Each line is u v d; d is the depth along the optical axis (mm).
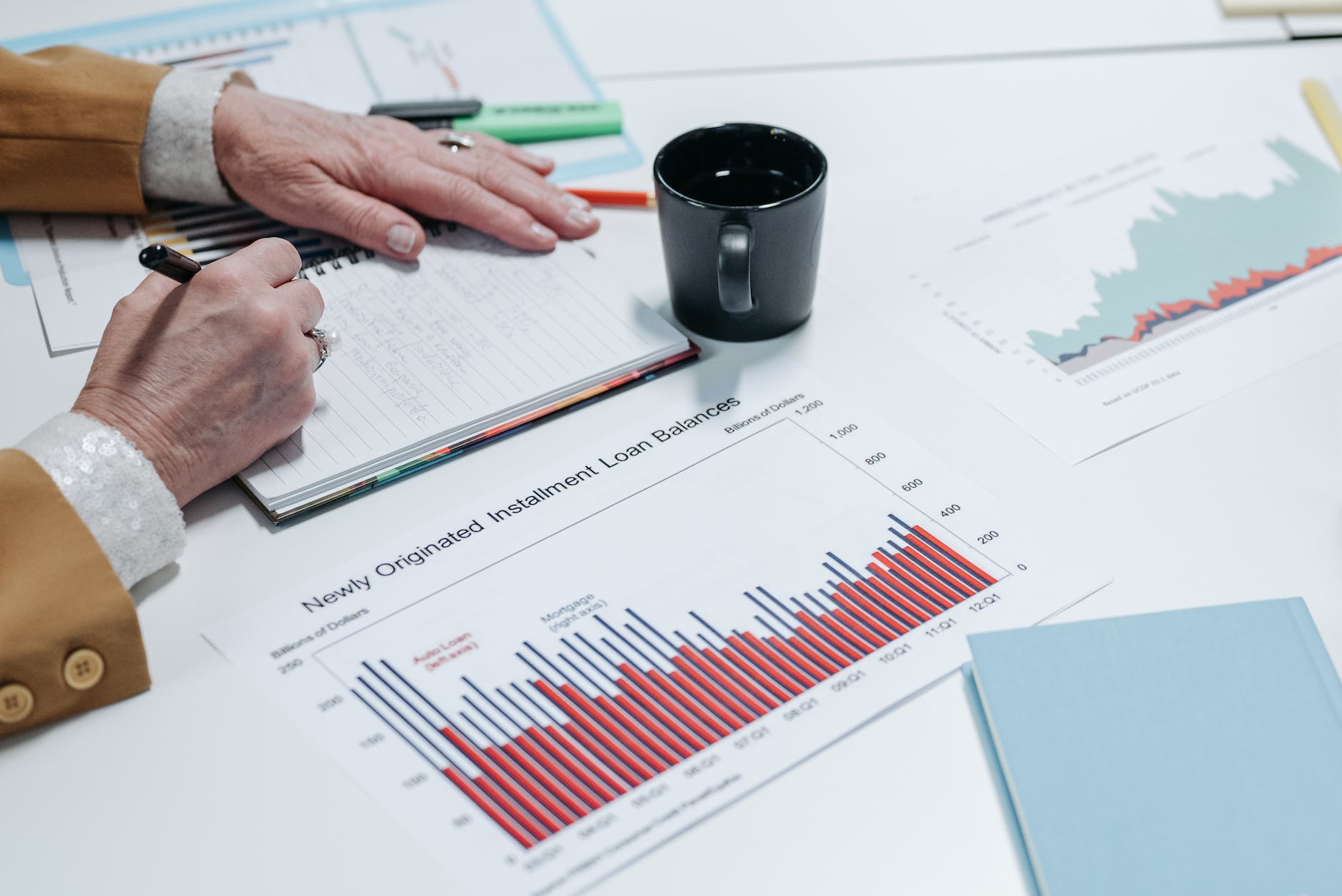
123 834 536
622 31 1101
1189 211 889
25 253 858
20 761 565
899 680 585
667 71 1054
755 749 560
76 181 859
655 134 981
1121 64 1056
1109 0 1132
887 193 918
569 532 662
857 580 630
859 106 1013
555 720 575
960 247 866
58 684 574
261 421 676
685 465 699
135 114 851
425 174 847
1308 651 571
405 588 635
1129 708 550
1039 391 747
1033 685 559
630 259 859
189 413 654
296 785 551
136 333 671
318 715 579
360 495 690
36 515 601
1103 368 764
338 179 854
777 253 730
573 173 938
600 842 527
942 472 691
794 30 1104
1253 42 1074
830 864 520
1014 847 524
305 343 693
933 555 643
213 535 668
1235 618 584
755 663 595
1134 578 629
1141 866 500
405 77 1021
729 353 782
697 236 725
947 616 613
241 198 876
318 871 521
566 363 754
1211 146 951
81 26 1073
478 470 704
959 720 570
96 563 598
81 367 771
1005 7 1128
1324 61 1045
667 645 604
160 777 556
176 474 657
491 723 574
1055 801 520
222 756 563
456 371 750
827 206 907
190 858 527
